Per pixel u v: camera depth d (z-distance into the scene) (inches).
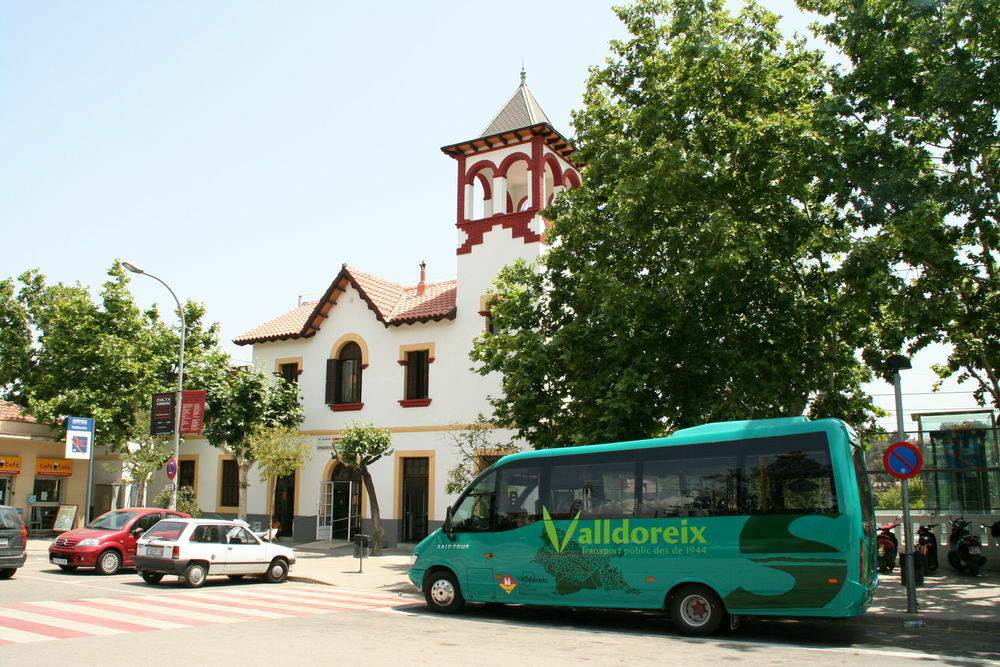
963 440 878.4
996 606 561.9
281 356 1237.7
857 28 645.3
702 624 471.2
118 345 1248.8
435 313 1090.7
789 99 708.0
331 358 1187.3
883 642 445.1
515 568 537.6
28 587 666.2
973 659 388.5
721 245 637.9
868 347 828.6
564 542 522.3
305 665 349.4
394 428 1104.8
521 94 1141.1
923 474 895.7
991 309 676.7
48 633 432.1
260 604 586.9
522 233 1056.2
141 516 835.4
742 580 461.4
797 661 377.4
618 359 685.9
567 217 758.5
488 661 367.2
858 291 607.2
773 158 671.8
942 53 598.9
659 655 392.2
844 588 435.8
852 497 445.7
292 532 1173.1
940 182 615.5
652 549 491.2
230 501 1252.5
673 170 652.1
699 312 688.4
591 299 723.4
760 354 691.4
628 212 689.6
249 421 1119.6
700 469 490.3
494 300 860.0
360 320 1172.5
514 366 748.6
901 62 625.3
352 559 952.3
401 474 1093.1
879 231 621.0
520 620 536.1
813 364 711.7
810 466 459.2
